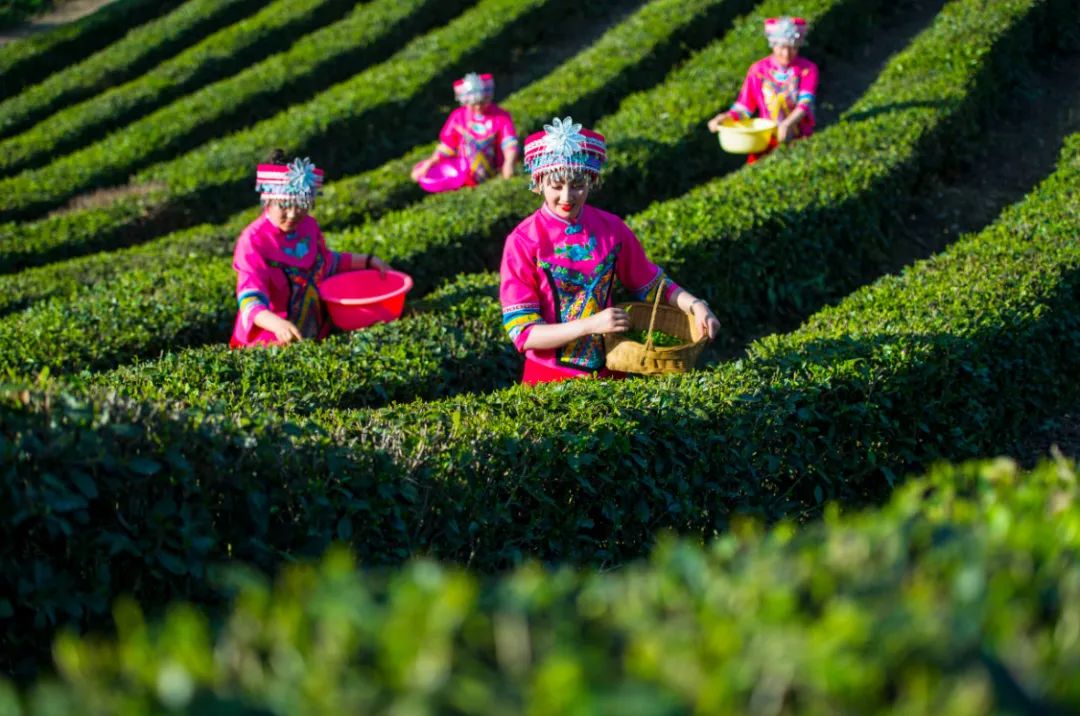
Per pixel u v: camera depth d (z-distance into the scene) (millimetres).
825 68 14359
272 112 15281
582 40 16984
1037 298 6520
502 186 9609
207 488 3553
